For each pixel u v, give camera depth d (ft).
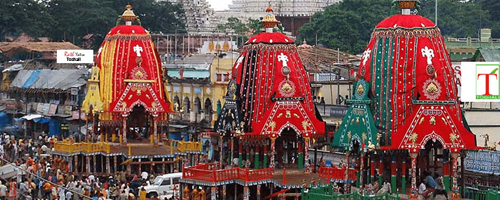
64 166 251.19
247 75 208.03
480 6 539.29
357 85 179.22
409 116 172.76
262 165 207.41
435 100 173.06
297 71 208.03
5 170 232.53
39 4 492.95
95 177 244.01
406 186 177.37
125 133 257.75
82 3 502.38
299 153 208.13
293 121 205.16
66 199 216.74
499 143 202.08
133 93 257.75
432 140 174.81
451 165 175.42
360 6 520.83
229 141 212.43
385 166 178.19
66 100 347.36
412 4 179.01
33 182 228.43
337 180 196.54
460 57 305.94
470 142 174.09
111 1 522.47
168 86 328.49
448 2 542.16
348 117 181.16
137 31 261.85
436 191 171.32
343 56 310.65
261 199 201.16
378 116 175.01
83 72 351.05
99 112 256.73
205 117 305.12
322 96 290.97
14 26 477.77
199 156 255.50
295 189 197.77
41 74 366.22
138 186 230.07
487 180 194.80
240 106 206.69
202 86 306.14
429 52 174.50
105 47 261.44
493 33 507.71
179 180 206.08
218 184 195.00
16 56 456.45
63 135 335.67
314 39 499.92
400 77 174.09
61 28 488.02
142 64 258.98
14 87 379.55
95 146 250.78
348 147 180.24
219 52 359.87
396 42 175.63
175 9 559.79
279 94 205.05
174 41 499.51
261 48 207.72
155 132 261.03
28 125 359.66
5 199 209.67
